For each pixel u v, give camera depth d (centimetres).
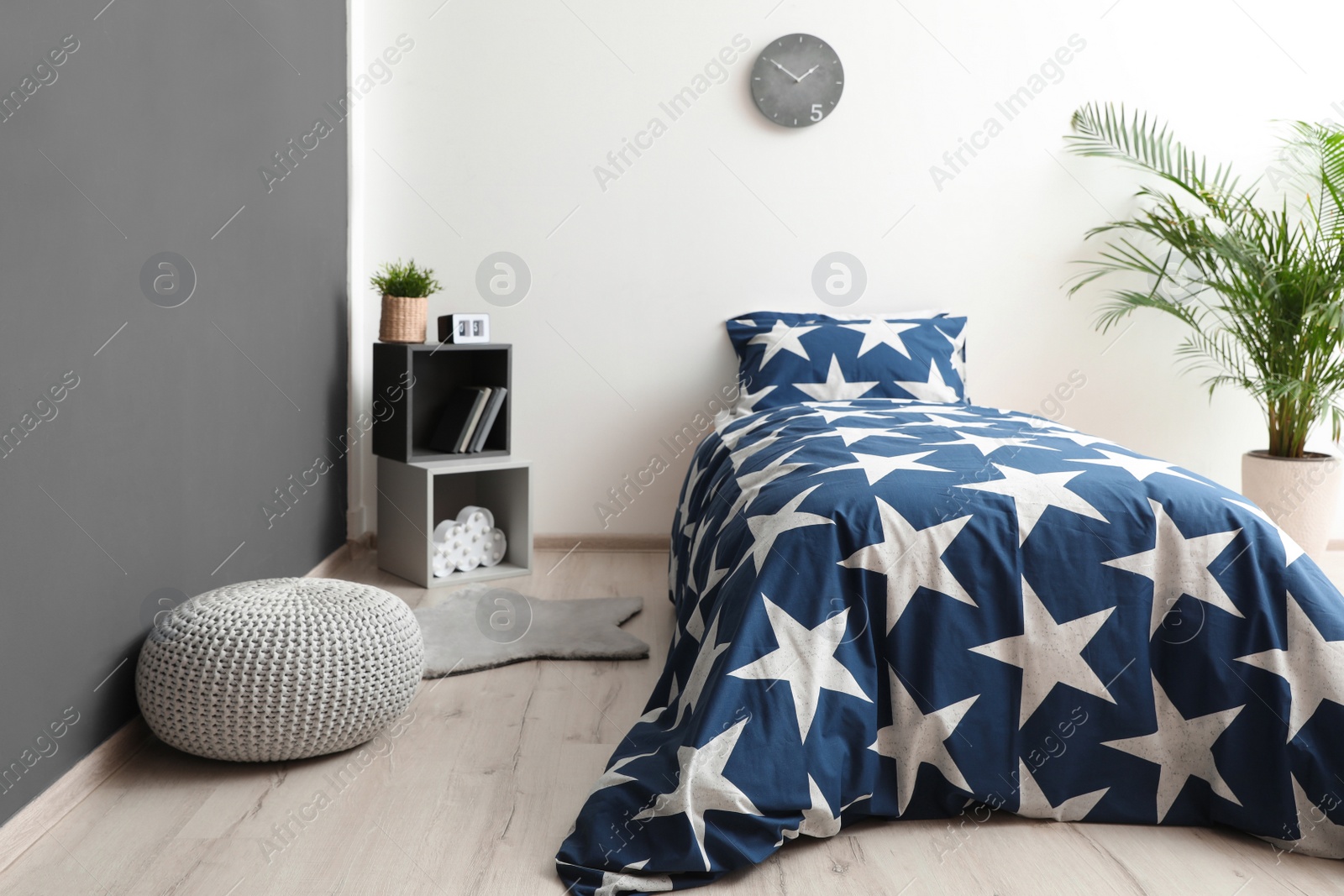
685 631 183
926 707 154
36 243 141
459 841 149
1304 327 298
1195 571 156
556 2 316
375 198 319
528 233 323
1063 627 155
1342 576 309
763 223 328
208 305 203
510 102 319
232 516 217
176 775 169
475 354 326
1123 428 342
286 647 166
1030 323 336
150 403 178
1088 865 145
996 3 325
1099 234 333
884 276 332
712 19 320
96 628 162
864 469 169
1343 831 146
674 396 332
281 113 247
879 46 324
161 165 181
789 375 303
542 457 333
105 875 137
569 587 293
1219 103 330
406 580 297
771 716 144
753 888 138
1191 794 156
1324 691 149
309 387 272
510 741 186
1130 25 327
